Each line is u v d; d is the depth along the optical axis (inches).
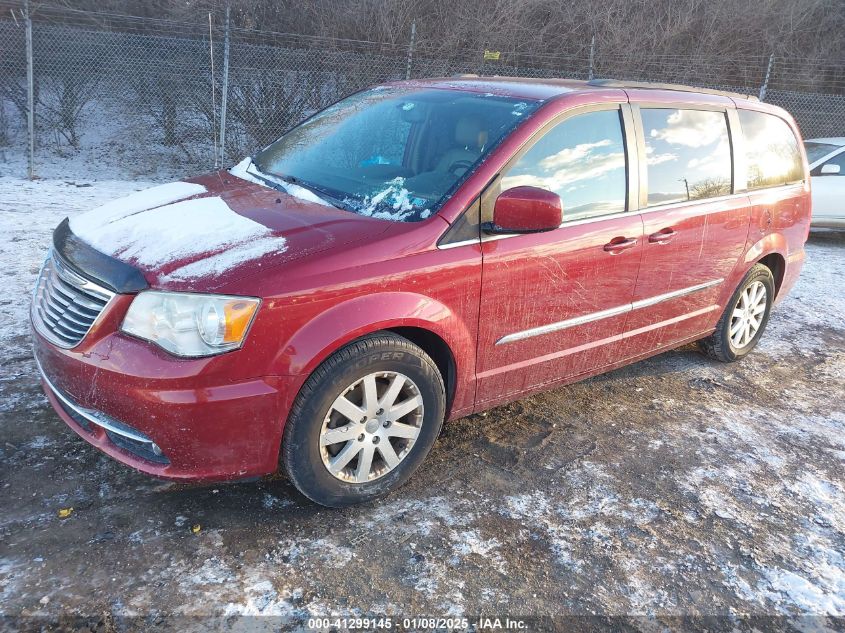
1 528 99.1
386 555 101.6
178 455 94.6
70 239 111.2
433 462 127.1
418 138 129.8
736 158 165.3
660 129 145.9
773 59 529.3
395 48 473.7
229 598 90.9
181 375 91.1
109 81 472.7
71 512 104.0
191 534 102.0
